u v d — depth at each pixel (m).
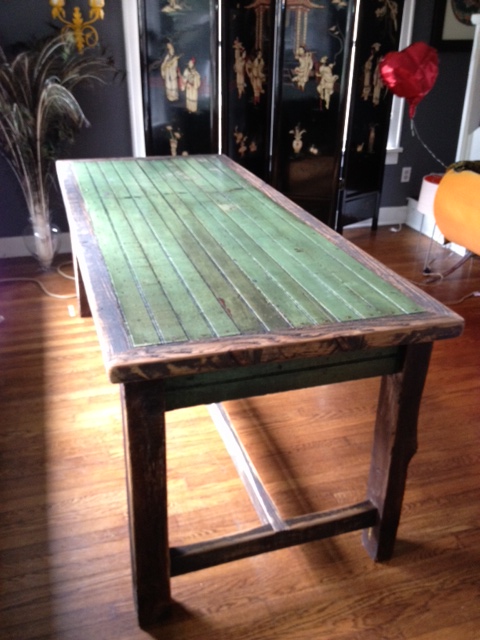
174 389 1.23
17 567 1.60
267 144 3.69
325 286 1.46
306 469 1.99
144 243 1.70
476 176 2.92
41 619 1.46
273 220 1.93
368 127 3.78
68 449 2.04
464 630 1.47
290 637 1.44
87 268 1.52
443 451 2.08
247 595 1.55
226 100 3.46
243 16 3.30
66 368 2.52
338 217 3.92
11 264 3.54
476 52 3.50
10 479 1.90
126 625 1.46
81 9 3.23
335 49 3.45
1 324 2.87
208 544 1.46
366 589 1.57
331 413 2.29
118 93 3.46
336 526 1.56
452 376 2.53
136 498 1.29
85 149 3.54
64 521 1.75
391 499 1.56
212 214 1.98
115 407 2.28
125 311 1.30
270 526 1.53
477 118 3.68
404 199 4.35
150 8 3.17
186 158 2.79
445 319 1.30
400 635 1.45
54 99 2.98
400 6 3.54
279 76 3.48
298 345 1.19
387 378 1.45
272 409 2.30
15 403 2.28
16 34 3.17
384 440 1.50
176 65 3.33
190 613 1.50
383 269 1.58
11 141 3.11
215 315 1.29
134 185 2.31
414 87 3.35
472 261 3.71
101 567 1.61
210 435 2.13
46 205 3.29
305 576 1.61
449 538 1.73
